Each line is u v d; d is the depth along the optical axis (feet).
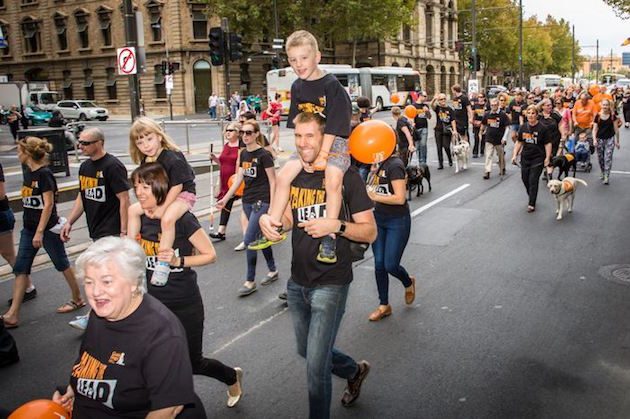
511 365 15.62
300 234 11.45
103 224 17.44
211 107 137.18
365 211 11.41
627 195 38.93
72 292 20.59
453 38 240.94
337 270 11.30
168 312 8.23
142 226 11.94
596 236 28.91
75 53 166.50
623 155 59.82
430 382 14.82
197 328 12.20
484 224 32.01
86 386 8.04
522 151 34.76
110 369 7.89
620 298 20.48
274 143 66.39
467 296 20.95
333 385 14.87
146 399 7.99
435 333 17.81
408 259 25.79
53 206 19.34
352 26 152.56
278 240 11.66
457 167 51.29
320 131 11.17
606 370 15.26
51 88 172.24
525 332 17.75
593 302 20.15
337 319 11.34
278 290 22.18
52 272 25.23
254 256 21.59
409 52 207.31
